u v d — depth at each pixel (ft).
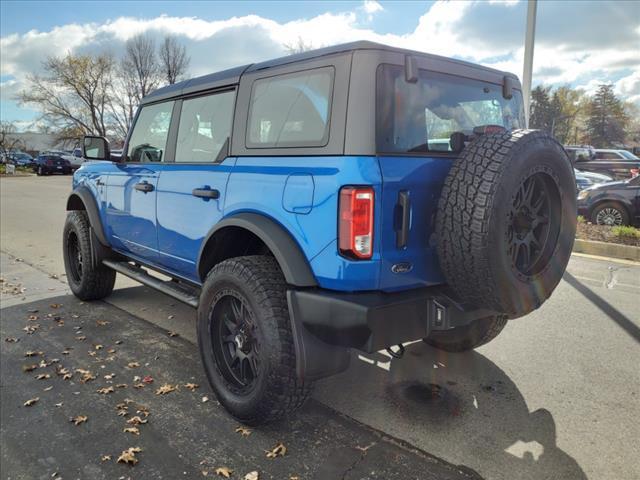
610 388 11.05
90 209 16.01
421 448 8.86
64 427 9.75
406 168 8.00
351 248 7.67
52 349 13.61
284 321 8.63
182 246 11.80
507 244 7.80
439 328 8.51
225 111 10.73
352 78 7.97
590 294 18.11
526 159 7.82
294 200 8.43
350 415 10.00
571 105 228.43
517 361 12.48
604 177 49.78
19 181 92.63
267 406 8.89
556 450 8.77
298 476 8.13
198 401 10.71
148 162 13.48
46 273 22.22
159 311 16.72
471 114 9.95
